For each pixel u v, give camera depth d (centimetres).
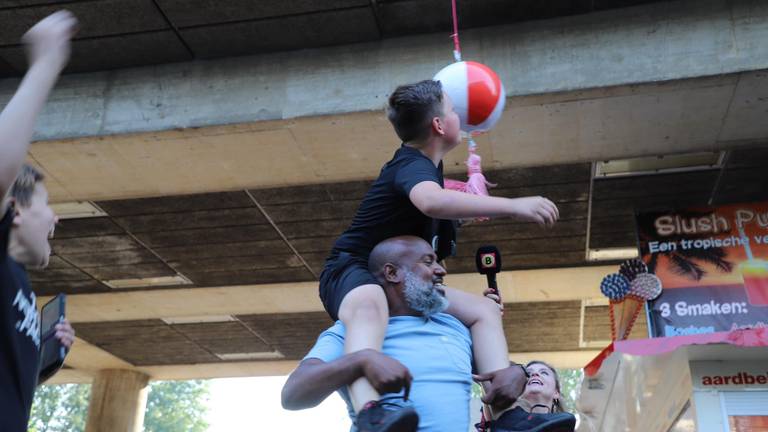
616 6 768
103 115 837
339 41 809
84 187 941
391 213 276
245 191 973
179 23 784
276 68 820
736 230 901
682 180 928
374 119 796
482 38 786
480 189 318
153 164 888
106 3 753
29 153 860
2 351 216
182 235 1104
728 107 771
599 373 1038
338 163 882
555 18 779
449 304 286
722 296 873
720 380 739
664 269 898
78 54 830
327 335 265
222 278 1255
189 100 826
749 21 738
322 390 234
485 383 270
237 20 780
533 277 1234
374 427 218
